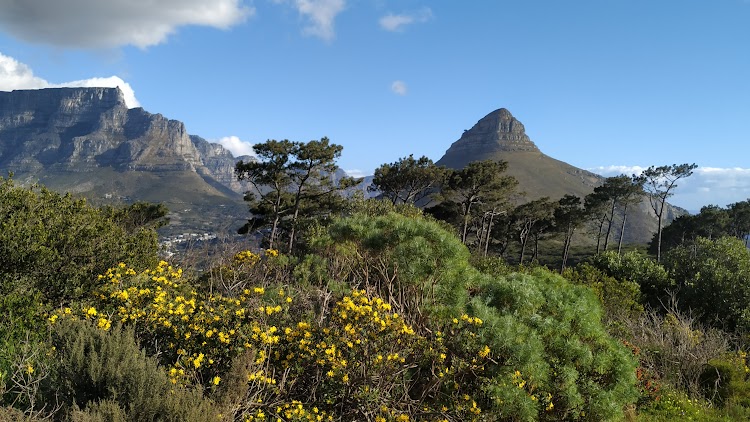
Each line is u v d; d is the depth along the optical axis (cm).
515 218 4638
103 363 304
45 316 415
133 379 289
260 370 354
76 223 589
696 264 1413
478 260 1117
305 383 391
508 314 516
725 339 896
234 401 321
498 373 455
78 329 332
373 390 368
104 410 264
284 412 346
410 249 564
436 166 3747
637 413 625
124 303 402
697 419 643
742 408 684
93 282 532
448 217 3750
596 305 611
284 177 3291
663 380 756
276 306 432
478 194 3688
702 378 771
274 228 3020
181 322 375
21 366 307
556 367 502
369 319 400
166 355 364
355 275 657
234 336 366
